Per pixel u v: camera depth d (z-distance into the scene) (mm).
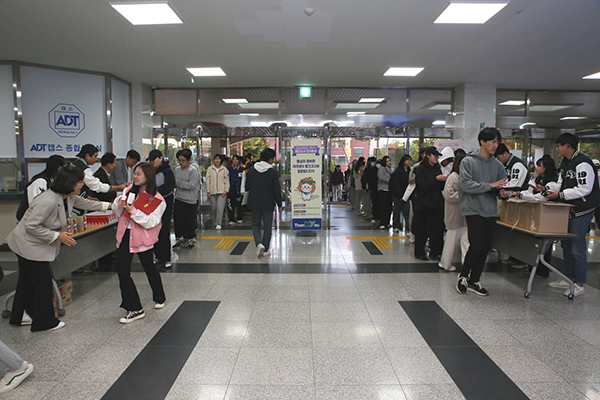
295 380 2248
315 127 7516
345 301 3564
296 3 4133
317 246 5996
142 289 3941
